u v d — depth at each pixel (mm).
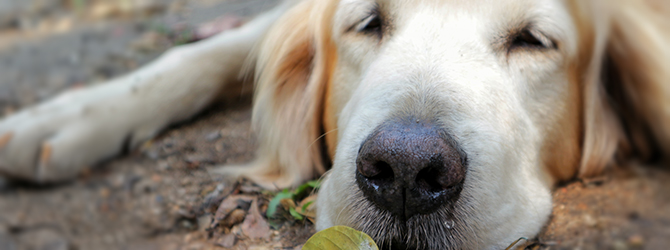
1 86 884
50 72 943
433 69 478
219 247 516
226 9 1211
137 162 638
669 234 474
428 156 429
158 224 549
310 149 592
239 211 546
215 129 686
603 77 560
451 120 453
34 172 604
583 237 481
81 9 1411
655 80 546
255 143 661
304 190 566
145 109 663
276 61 595
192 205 569
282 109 601
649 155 572
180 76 684
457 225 451
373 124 461
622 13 546
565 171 548
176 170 621
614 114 567
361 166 443
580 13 521
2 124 611
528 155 503
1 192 596
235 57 704
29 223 555
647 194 520
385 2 517
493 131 466
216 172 613
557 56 510
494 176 461
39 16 1400
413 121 446
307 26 592
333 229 449
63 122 617
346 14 535
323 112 586
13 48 1124
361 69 530
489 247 466
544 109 518
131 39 1104
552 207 513
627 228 484
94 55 1020
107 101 645
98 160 632
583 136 550
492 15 500
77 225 552
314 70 583
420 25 504
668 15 573
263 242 515
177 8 1336
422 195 437
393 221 453
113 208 573
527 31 503
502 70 498
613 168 563
